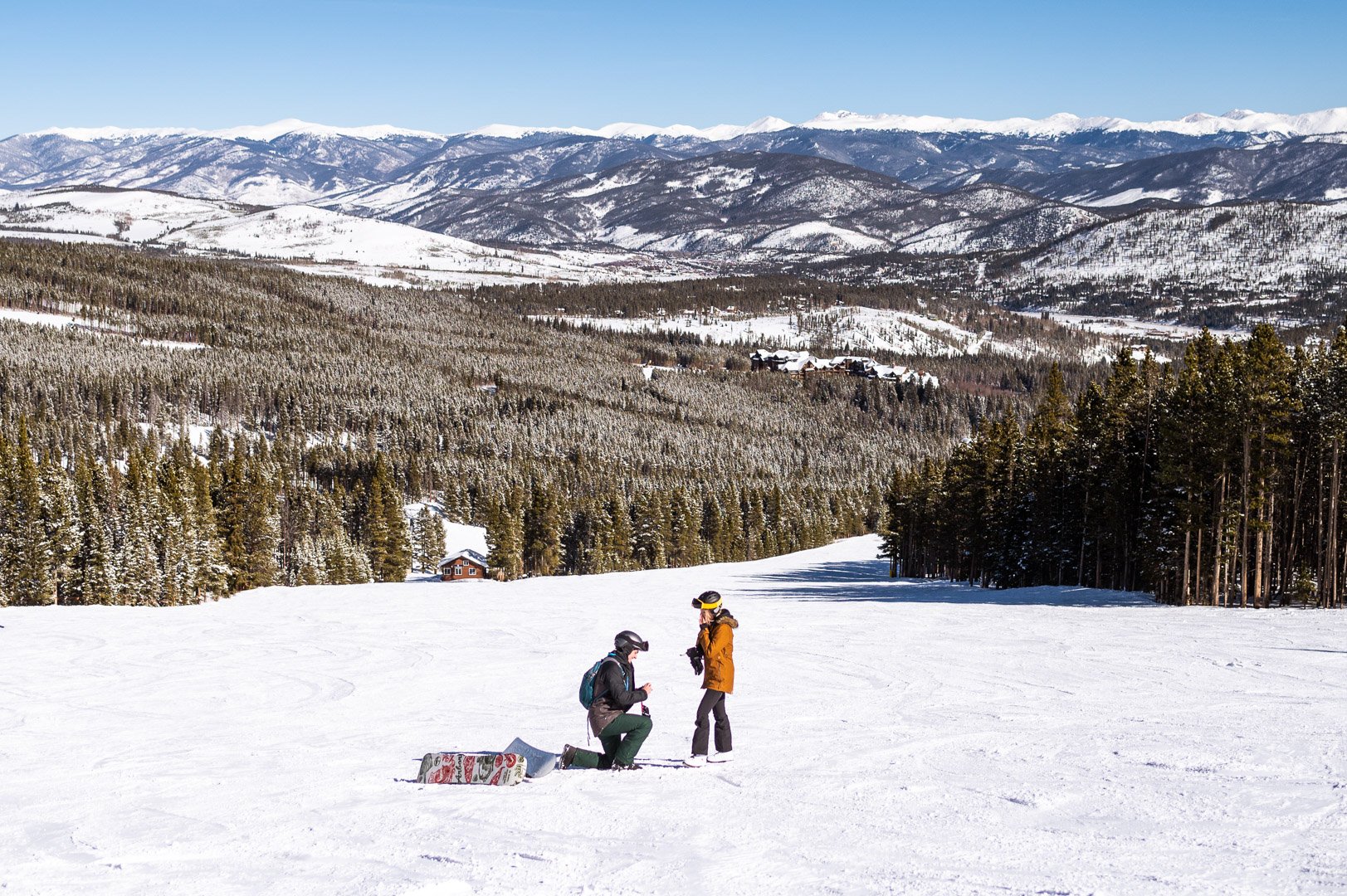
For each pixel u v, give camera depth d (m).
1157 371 57.34
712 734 13.99
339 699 19.09
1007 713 15.01
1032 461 68.19
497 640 30.69
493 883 7.24
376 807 9.79
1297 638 25.62
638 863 7.63
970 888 6.83
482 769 10.85
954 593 57.75
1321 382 44.19
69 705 19.00
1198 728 13.16
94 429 188.62
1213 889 6.63
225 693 20.30
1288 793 9.28
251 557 97.75
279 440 194.12
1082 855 7.55
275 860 7.98
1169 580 50.41
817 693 18.22
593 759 11.66
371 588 72.69
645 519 130.12
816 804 9.49
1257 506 43.75
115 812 9.94
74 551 81.88
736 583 72.62
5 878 7.69
